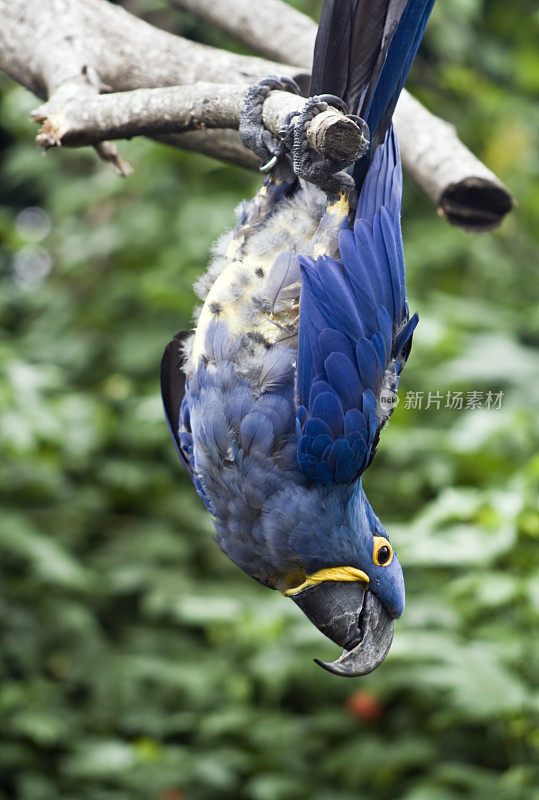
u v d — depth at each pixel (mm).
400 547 6945
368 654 4414
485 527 6836
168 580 9594
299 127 3500
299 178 3852
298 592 4352
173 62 5375
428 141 5520
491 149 11000
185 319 10477
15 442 8281
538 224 11188
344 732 8836
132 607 10258
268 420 3902
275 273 3863
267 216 3982
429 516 6938
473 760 8344
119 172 5398
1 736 9234
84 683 9344
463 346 8938
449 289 10656
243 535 4203
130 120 4188
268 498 4051
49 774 9086
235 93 3910
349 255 3803
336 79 3736
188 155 10523
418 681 7801
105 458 10211
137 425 9961
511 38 12039
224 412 3924
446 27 10625
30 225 13102
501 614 7375
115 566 9773
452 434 8258
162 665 9039
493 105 11016
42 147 4430
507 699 6508
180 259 10211
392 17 3678
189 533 10117
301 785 8469
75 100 4348
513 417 7660
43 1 5289
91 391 10555
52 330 10852
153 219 10523
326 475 4000
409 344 4262
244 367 3885
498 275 10750
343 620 4352
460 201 5469
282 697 9195
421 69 11070
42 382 8703
